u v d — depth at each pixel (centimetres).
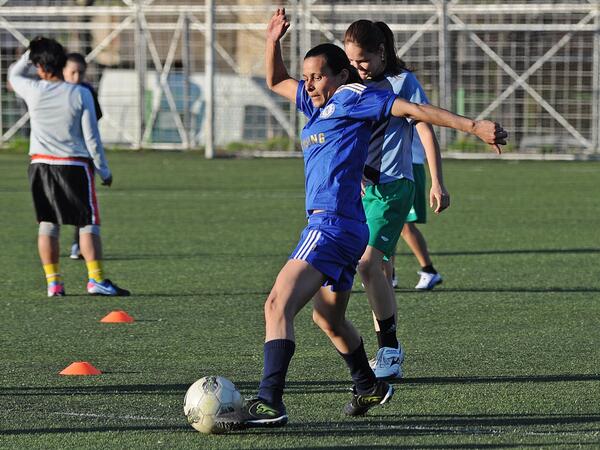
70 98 3356
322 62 1953
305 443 1809
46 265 3406
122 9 10644
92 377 2316
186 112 10906
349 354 1981
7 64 11250
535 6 10081
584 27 10169
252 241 4725
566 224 5388
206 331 2844
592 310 3147
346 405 2003
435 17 10425
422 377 2322
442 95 10175
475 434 1861
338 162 1923
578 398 2120
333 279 1886
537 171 8856
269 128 11006
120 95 11250
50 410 2027
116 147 11025
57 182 3359
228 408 1841
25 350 2600
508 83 10625
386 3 11075
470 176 8356
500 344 2669
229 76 11056
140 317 3042
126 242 4694
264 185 7475
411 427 1912
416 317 3045
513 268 3978
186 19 10594
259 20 10788
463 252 4422
